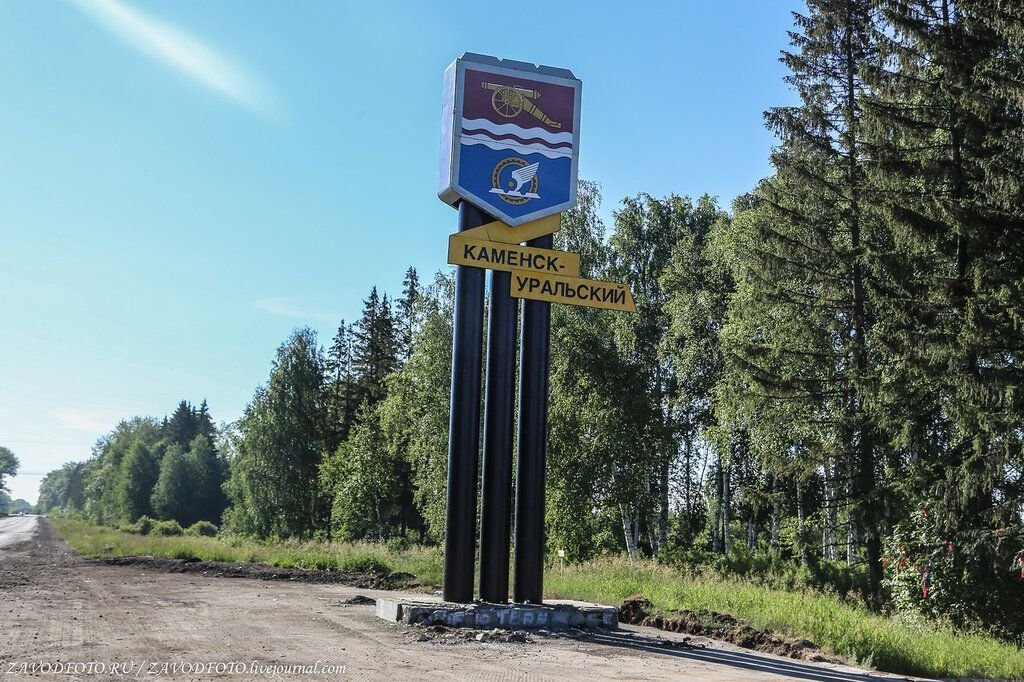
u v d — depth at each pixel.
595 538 32.97
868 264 23.34
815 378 23.94
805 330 24.70
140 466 107.94
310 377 61.53
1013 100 17.84
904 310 19.95
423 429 35.94
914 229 20.39
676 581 20.05
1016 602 17.28
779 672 10.09
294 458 59.38
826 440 24.20
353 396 63.75
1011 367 18.83
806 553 28.08
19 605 14.15
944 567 17.81
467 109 14.59
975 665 12.53
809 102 24.75
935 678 11.45
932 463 19.77
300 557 28.97
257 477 59.19
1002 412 17.92
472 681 8.22
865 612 17.69
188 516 98.81
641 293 39.50
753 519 37.47
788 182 24.62
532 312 14.52
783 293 24.91
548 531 32.38
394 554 29.52
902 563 18.75
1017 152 19.50
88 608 13.90
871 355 23.38
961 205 18.56
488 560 13.91
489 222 14.69
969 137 20.44
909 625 16.50
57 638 10.31
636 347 37.66
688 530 39.34
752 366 24.16
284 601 16.19
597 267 35.00
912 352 19.22
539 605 13.67
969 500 18.53
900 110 21.70
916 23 20.47
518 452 14.26
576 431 32.94
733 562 27.89
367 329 63.78
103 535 49.97
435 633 11.78
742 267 25.30
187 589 18.44
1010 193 18.30
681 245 37.47
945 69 20.05
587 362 33.25
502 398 14.18
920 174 21.00
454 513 13.78
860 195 22.17
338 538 51.00
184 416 140.38
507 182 14.59
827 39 24.84
